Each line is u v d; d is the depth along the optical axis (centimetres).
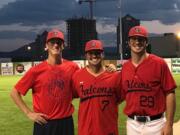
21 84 281
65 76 278
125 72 264
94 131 266
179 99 938
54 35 278
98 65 267
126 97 266
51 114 277
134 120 264
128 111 265
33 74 280
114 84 266
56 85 277
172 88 260
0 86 1553
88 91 267
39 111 279
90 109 267
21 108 281
